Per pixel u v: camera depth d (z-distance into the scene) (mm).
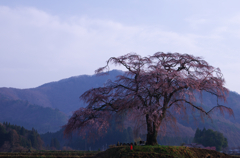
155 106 20359
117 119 22375
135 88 21750
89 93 23406
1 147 129375
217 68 22766
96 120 21719
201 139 92688
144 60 22562
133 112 21000
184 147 21031
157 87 19938
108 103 22688
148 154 18781
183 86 20891
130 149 20016
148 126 21797
